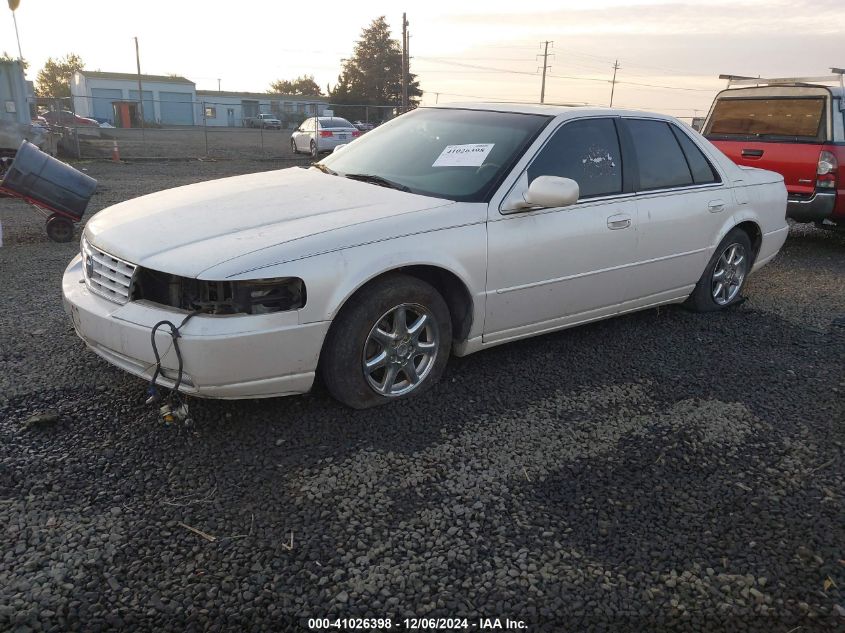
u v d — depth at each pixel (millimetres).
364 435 3252
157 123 55344
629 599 2338
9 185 7145
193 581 2297
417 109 4914
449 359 4227
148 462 2949
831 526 2777
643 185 4484
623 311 4648
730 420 3629
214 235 3166
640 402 3787
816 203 7742
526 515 2742
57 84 95438
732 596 2377
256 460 3002
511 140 3990
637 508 2828
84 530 2502
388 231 3281
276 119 55375
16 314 4773
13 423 3205
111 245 3234
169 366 2945
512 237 3707
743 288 6137
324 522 2627
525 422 3484
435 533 2602
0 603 2143
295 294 2996
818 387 4102
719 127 9078
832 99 7742
